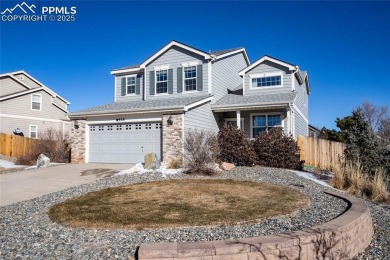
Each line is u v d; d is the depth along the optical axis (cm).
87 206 784
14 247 524
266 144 1636
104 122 1791
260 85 2047
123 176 1248
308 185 1064
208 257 451
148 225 619
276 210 723
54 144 2034
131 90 2236
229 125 1736
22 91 2978
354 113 1450
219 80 2056
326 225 564
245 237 543
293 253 488
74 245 525
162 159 1608
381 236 688
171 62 2030
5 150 2505
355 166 1234
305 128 2519
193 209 734
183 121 1566
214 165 1324
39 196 971
